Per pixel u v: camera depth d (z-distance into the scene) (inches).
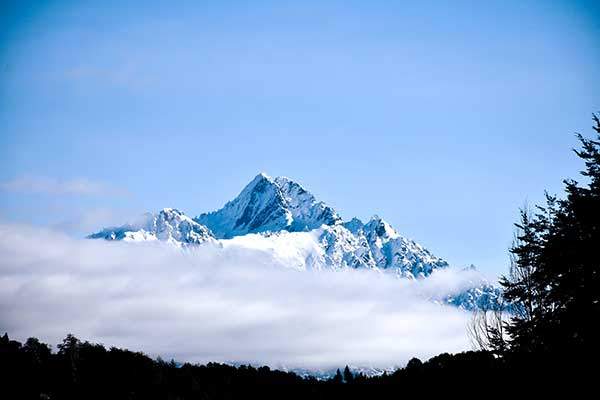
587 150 3348.9
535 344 3341.5
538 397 3250.5
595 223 3201.3
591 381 3053.6
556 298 3240.7
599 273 3127.5
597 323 3061.0
